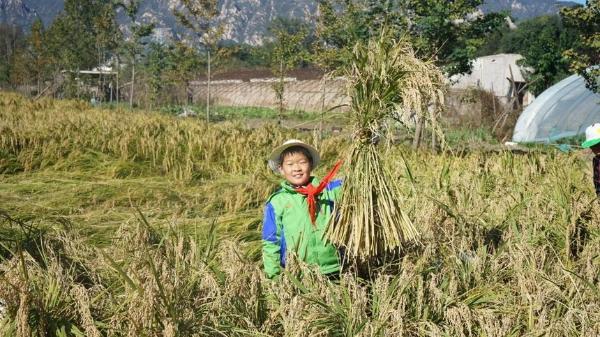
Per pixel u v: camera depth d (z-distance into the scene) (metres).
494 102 29.38
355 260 4.25
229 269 4.26
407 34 4.14
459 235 5.27
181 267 4.24
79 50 44.75
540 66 36.44
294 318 3.75
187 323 3.72
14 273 3.97
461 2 16.69
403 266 4.20
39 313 3.85
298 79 50.56
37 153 12.27
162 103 44.81
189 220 7.52
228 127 16.70
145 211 8.28
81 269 4.87
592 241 5.32
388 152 4.15
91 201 8.84
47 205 8.66
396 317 3.71
